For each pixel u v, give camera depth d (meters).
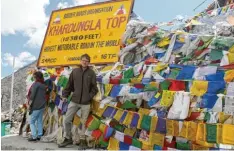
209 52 4.86
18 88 15.27
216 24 5.45
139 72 5.29
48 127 6.41
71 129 5.70
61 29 7.38
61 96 6.16
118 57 6.07
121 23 6.38
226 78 4.25
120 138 5.04
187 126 4.30
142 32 5.88
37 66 7.41
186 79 4.69
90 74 5.43
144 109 4.93
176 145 4.48
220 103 4.17
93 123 5.44
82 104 5.37
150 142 4.64
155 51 5.54
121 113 5.15
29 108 6.17
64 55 7.01
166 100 4.64
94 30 6.72
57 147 5.48
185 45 5.20
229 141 3.93
